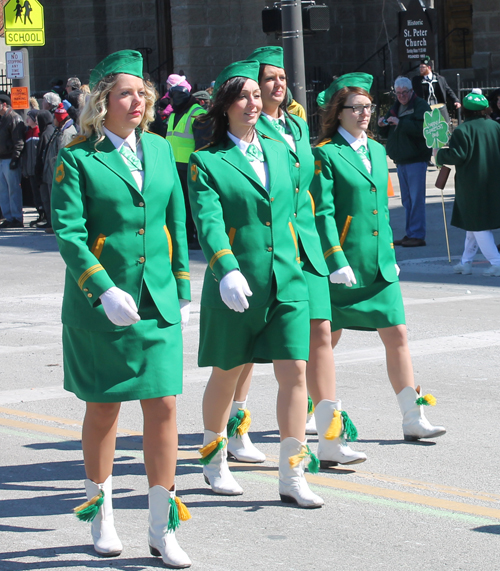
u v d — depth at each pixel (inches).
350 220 339.9
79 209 245.8
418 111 840.9
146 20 1790.1
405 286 689.0
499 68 1579.7
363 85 344.2
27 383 456.1
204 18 1485.0
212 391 300.4
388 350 351.6
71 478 324.5
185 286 259.8
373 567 245.9
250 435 367.9
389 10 1731.1
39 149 1014.4
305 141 316.8
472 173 699.4
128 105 247.1
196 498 301.1
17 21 1120.2
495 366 466.3
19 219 1113.4
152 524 250.8
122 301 237.5
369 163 346.6
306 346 286.7
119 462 340.2
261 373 473.1
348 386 435.5
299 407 286.8
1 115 1084.5
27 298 685.9
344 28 1763.0
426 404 349.7
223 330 288.7
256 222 284.7
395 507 289.3
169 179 255.8
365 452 341.7
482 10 1572.3
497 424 372.8
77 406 415.2
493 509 285.9
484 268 747.4
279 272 283.4
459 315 584.4
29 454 350.9
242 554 256.1
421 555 253.1
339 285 341.4
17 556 258.2
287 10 814.5
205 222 280.1
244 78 285.0
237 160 286.8
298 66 822.5
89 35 1800.0
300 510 288.8
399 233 947.3
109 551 256.2
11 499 304.5
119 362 245.9
